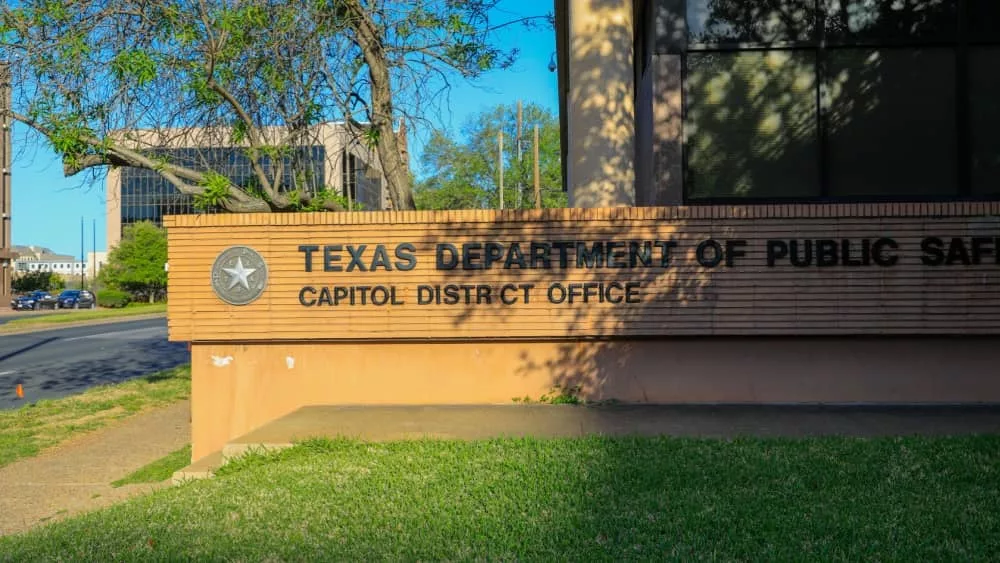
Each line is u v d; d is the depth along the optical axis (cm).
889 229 974
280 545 556
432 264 1002
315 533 579
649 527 564
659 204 1148
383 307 1003
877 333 975
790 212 980
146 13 1112
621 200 1140
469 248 999
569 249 994
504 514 599
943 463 691
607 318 991
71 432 1220
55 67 1055
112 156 1081
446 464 724
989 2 1128
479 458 737
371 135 1207
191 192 1093
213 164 1197
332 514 615
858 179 1130
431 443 800
